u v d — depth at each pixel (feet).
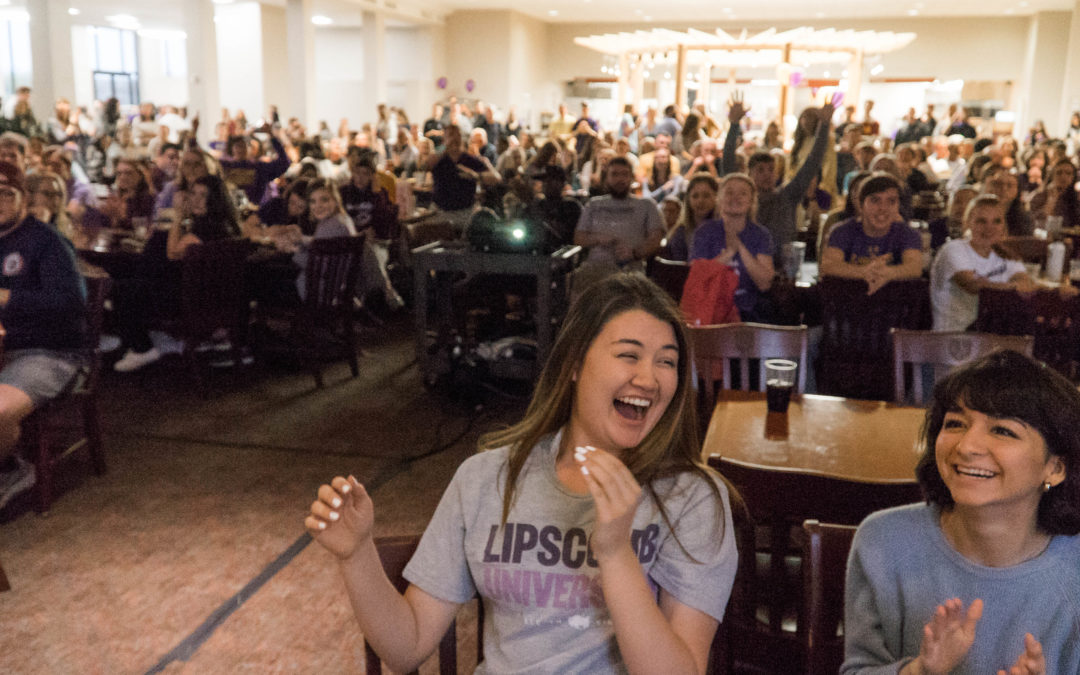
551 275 15.56
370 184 22.16
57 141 38.99
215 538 10.67
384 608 4.12
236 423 14.74
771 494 5.54
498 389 16.31
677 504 4.10
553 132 50.49
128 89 72.90
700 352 9.84
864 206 13.10
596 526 3.47
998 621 3.95
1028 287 12.17
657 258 15.05
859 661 4.20
